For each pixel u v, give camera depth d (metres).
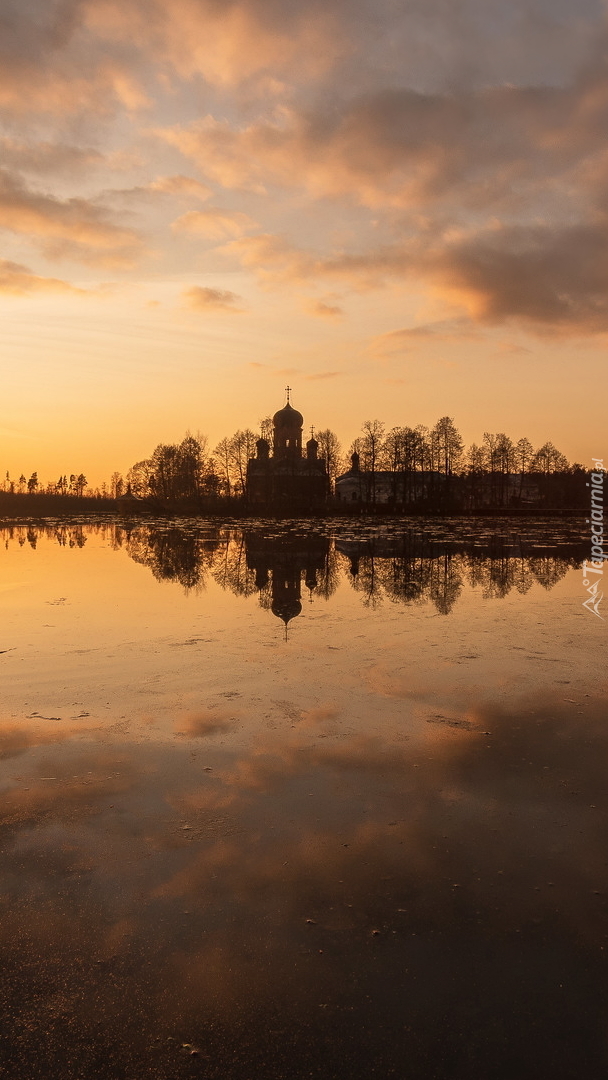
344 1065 4.46
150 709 10.75
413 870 6.49
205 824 7.30
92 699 11.20
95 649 14.41
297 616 18.23
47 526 72.12
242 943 5.53
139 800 7.82
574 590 23.27
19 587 23.66
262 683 12.09
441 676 12.52
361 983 5.13
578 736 9.67
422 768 8.66
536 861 6.64
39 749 9.21
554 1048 4.58
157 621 17.47
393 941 5.56
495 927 5.72
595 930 5.68
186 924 5.75
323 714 10.56
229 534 57.75
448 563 32.75
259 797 7.90
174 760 8.88
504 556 36.69
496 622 17.42
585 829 7.23
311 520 88.50
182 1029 4.74
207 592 22.67
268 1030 4.73
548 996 5.01
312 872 6.46
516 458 127.19
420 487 121.31
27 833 7.12
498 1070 4.41
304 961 5.34
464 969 5.27
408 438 112.88
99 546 43.75
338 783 8.25
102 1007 4.93
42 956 5.39
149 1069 4.44
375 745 9.37
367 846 6.89
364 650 14.42
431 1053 4.54
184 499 114.38
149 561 33.56
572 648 14.60
